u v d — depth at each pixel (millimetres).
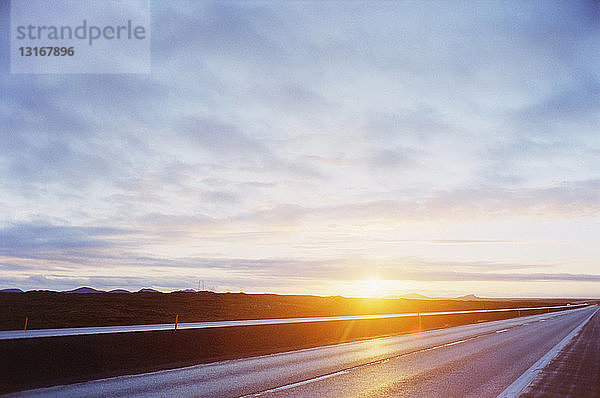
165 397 8914
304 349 19438
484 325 41875
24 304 43344
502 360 15781
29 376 10914
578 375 12484
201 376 11578
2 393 9047
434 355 17219
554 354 17859
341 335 27859
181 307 50219
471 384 10828
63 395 8961
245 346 19750
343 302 94938
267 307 60875
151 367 13156
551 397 9484
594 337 26953
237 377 11469
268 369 12992
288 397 9047
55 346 13523
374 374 12195
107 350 14477
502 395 9570
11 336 17250
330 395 9297
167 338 17875
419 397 9250
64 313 36500
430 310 79312
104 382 10508
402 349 19578
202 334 19859
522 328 36719
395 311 71188
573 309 115500
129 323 31891
